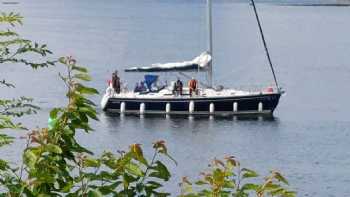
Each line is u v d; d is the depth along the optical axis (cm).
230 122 11088
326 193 7350
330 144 9756
